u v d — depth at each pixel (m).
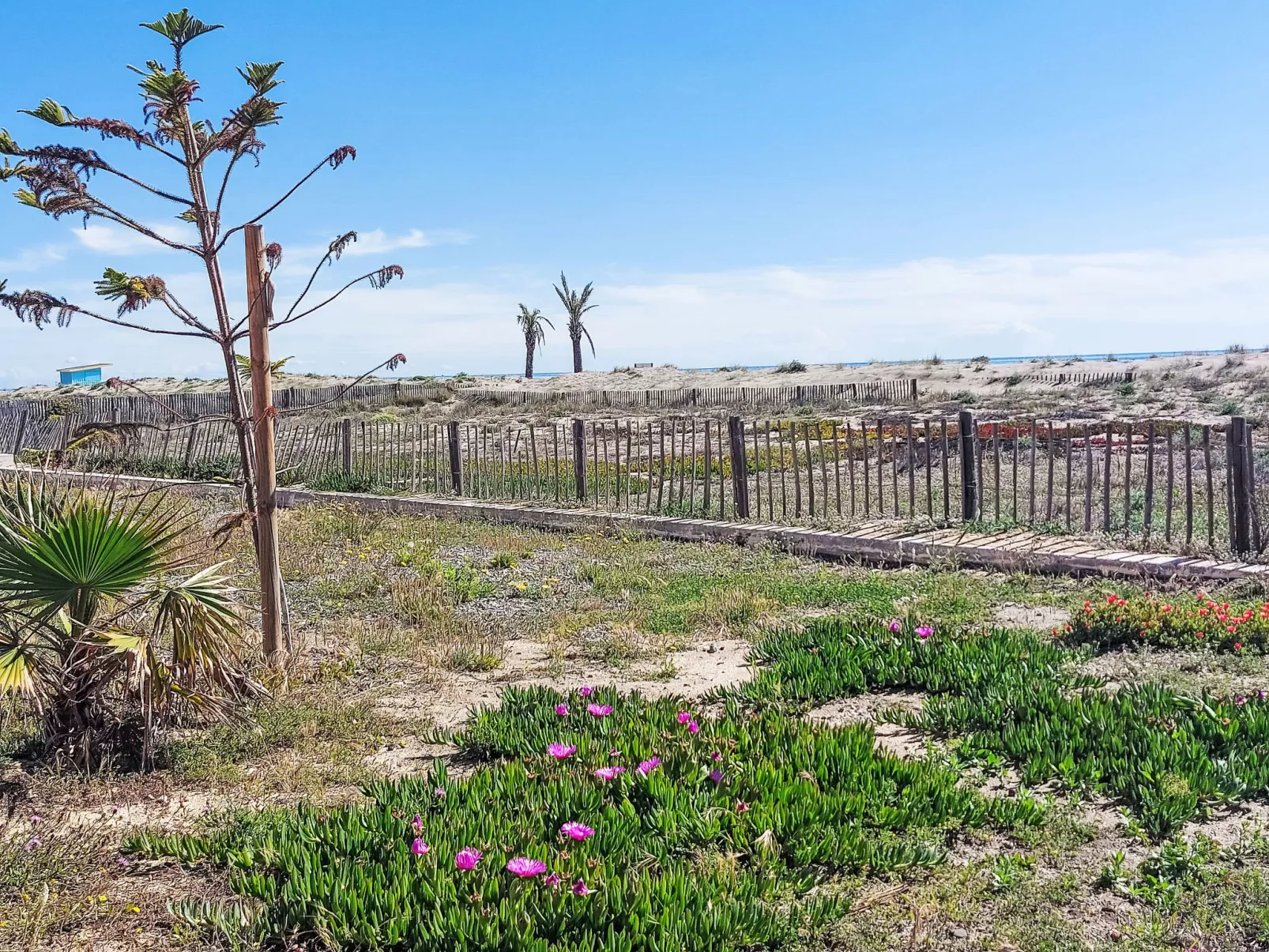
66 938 3.40
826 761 4.57
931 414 28.08
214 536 6.55
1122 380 34.69
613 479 17.64
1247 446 8.87
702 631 7.98
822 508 13.85
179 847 3.97
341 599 9.34
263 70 6.17
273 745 5.37
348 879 3.48
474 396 41.06
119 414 27.47
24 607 5.07
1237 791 4.21
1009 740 4.89
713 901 3.38
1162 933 3.30
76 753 5.02
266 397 6.58
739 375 52.91
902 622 7.21
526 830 3.85
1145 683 5.59
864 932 3.36
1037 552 9.35
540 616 8.70
